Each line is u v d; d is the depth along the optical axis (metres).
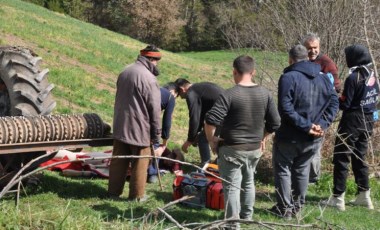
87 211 8.38
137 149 9.19
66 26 42.94
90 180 10.58
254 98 7.60
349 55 9.79
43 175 10.33
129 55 38.09
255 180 11.80
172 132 18.31
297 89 8.37
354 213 9.77
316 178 10.68
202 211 9.05
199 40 88.06
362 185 10.30
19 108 9.28
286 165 8.70
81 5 82.06
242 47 19.34
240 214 8.06
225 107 7.53
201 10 88.06
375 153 11.68
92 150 13.33
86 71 27.58
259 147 7.78
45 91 9.66
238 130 7.60
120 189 9.45
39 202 8.72
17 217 5.84
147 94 9.02
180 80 11.09
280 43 16.89
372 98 9.74
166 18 83.81
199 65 50.25
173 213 8.77
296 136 8.51
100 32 49.34
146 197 9.47
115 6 86.38
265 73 15.28
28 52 10.03
